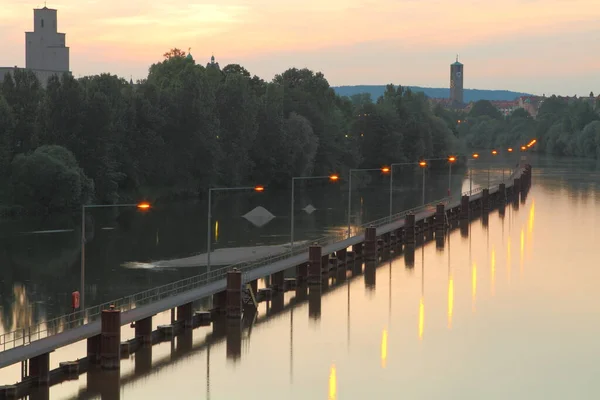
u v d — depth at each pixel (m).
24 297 128.12
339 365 99.94
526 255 166.75
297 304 125.94
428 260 161.75
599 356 104.81
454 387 94.38
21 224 189.25
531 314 122.62
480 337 111.56
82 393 88.50
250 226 194.75
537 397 92.19
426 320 118.69
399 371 98.62
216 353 102.31
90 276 141.25
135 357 99.44
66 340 88.50
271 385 93.25
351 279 144.25
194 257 156.38
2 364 81.38
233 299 113.50
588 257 164.62
